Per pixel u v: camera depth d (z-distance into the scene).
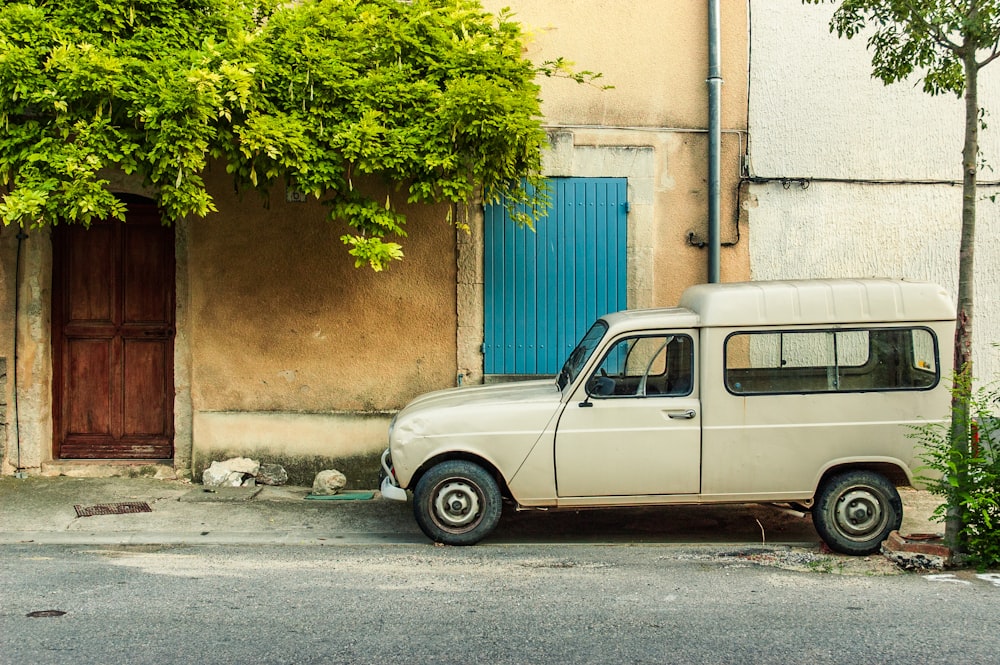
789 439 6.27
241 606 5.04
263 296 8.63
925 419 6.29
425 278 8.70
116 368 9.00
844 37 8.86
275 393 8.65
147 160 6.61
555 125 8.77
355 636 4.55
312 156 6.79
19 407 8.66
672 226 8.83
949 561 5.94
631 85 8.82
